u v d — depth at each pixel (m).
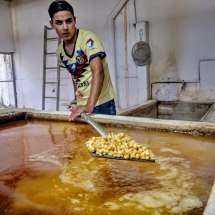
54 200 0.68
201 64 3.31
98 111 1.89
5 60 5.89
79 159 0.98
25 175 0.85
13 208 0.65
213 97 3.31
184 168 0.86
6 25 5.25
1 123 1.70
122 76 4.08
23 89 5.58
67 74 4.76
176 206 0.62
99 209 0.62
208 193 0.68
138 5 3.68
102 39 4.21
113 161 0.95
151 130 1.35
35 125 1.63
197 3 3.21
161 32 3.55
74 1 4.37
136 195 0.68
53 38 4.66
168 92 3.63
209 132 1.21
